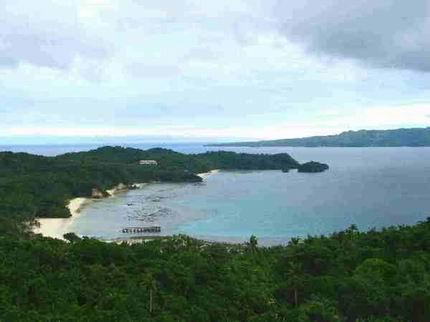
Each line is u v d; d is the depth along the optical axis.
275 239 158.00
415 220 195.12
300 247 90.12
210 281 74.81
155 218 195.38
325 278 76.44
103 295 63.47
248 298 70.75
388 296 70.38
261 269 88.81
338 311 70.31
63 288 64.69
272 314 64.25
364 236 103.31
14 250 76.12
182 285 69.88
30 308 59.34
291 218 199.12
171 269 72.75
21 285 63.50
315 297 71.31
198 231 170.75
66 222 185.62
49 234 161.25
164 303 64.00
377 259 85.38
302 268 86.31
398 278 78.50
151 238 153.25
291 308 72.25
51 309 59.00
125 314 56.38
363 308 70.06
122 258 78.94
